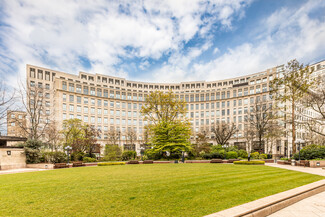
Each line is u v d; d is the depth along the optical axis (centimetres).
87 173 1559
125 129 6844
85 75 7531
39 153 2628
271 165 2303
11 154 2373
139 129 7062
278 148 5544
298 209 692
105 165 2578
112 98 6750
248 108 6372
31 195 821
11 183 1124
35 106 3366
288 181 1112
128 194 815
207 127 6431
